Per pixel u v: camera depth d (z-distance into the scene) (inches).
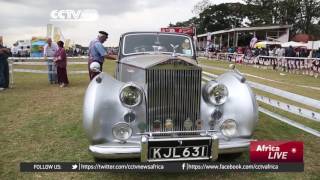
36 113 302.7
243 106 176.4
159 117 169.3
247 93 180.1
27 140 225.9
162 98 168.4
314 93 426.9
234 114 176.1
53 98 378.3
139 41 239.1
